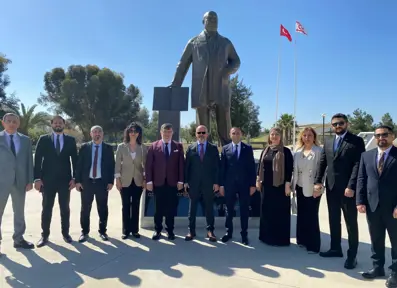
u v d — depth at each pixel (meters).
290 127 34.62
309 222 3.99
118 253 3.83
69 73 36.22
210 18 5.30
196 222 4.98
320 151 4.07
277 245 4.19
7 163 3.85
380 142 3.18
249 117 27.06
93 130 4.36
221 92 5.32
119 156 4.43
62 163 4.19
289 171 4.21
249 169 4.37
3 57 30.44
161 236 4.54
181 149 4.48
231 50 5.47
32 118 28.59
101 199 4.36
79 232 4.69
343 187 3.62
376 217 3.20
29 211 5.93
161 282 3.03
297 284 3.02
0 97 30.50
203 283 3.02
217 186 4.41
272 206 4.25
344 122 3.69
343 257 3.80
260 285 2.99
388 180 3.13
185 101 5.29
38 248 3.96
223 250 4.01
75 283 2.99
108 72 35.44
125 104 36.47
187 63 5.56
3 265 3.41
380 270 3.21
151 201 5.01
